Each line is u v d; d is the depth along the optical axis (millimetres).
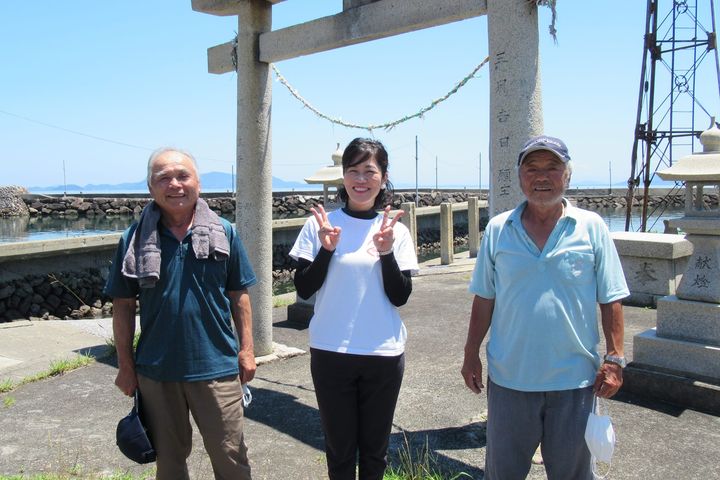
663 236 7668
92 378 5121
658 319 4551
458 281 10203
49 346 6176
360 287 2592
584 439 2285
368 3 4418
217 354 2525
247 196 5414
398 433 3793
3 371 5262
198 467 3387
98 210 36156
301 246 2689
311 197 37406
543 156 2229
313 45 4809
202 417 2508
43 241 10156
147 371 2486
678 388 4176
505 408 2365
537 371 2283
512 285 2316
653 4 14250
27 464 3434
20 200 35031
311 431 3889
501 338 2383
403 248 2676
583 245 2262
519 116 3471
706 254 4391
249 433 3867
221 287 2578
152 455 2506
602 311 2352
